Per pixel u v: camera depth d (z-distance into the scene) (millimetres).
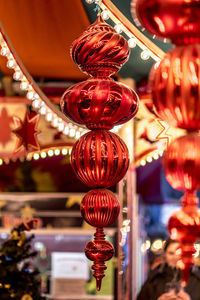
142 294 3146
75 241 4371
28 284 2496
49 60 3135
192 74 1175
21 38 2955
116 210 1604
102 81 1563
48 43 2980
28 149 3396
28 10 2779
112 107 1546
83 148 1563
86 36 1577
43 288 4293
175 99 1188
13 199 4133
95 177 1563
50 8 2721
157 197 4523
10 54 2650
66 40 2945
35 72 3279
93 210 1589
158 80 1212
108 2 2281
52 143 3410
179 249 1242
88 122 1578
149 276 3168
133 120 3389
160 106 1226
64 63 3154
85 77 3357
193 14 1173
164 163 1236
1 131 3500
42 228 4137
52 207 4137
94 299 4227
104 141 1559
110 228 3826
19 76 2754
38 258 4348
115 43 1567
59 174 4094
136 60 3131
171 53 1219
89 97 1535
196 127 1230
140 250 4391
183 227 1204
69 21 2805
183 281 1248
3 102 3492
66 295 4266
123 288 3619
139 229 4289
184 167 1194
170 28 1208
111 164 1551
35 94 2863
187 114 1196
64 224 4141
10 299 2422
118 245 3600
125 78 3318
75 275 4297
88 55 1572
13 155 3434
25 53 3064
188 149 1196
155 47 2383
